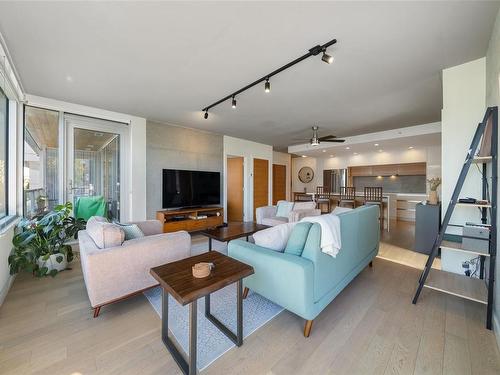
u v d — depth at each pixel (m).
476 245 1.99
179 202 4.87
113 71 2.58
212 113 4.08
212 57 2.29
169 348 1.49
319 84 2.90
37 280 2.51
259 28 1.86
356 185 8.25
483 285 2.12
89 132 3.95
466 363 1.41
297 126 4.97
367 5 1.61
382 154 7.28
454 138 2.49
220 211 5.25
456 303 2.11
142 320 1.83
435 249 2.07
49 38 1.99
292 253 1.82
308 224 1.80
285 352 1.50
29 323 1.78
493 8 1.64
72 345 1.55
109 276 1.83
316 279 1.69
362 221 2.49
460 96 2.44
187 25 1.83
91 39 2.01
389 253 3.59
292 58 2.30
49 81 2.82
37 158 3.58
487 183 2.32
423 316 1.91
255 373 1.34
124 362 1.41
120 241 1.94
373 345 1.57
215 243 4.12
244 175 6.53
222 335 1.67
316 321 1.83
